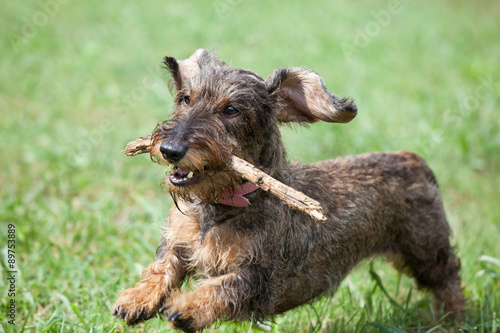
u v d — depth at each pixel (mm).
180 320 4707
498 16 23734
